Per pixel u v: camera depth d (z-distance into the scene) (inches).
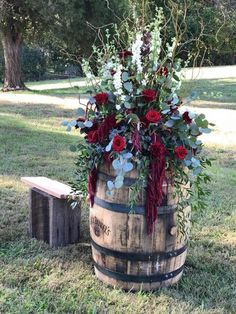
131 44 134.1
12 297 127.3
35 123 395.2
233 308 127.9
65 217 162.6
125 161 119.6
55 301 126.7
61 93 615.5
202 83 700.7
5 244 161.5
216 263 154.0
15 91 665.6
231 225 188.1
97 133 126.7
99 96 126.7
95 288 134.3
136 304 127.0
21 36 703.1
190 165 126.4
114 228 128.9
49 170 255.1
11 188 221.5
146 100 123.6
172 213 128.0
